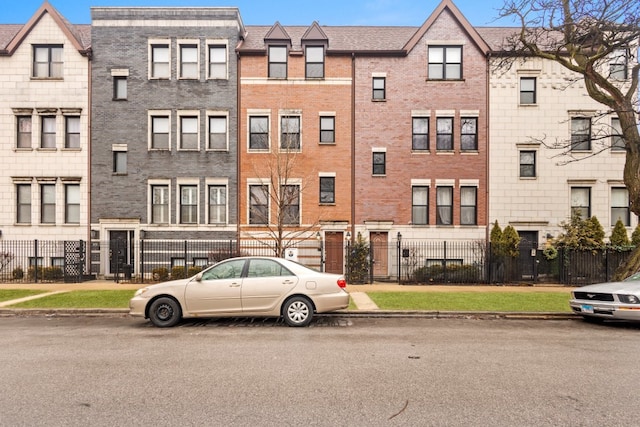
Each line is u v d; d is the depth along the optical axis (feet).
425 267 59.98
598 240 60.08
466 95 67.41
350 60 67.82
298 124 67.67
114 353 22.68
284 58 67.97
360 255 58.75
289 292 30.04
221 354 22.41
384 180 67.05
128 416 14.39
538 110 66.80
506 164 66.80
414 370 19.65
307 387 17.26
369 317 34.78
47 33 66.85
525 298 42.68
